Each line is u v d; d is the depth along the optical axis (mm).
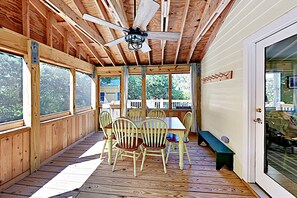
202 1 3330
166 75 6562
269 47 2256
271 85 2256
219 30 3924
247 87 2570
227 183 2672
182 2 3377
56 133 3863
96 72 6332
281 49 2055
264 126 2367
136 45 2672
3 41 2523
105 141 3729
